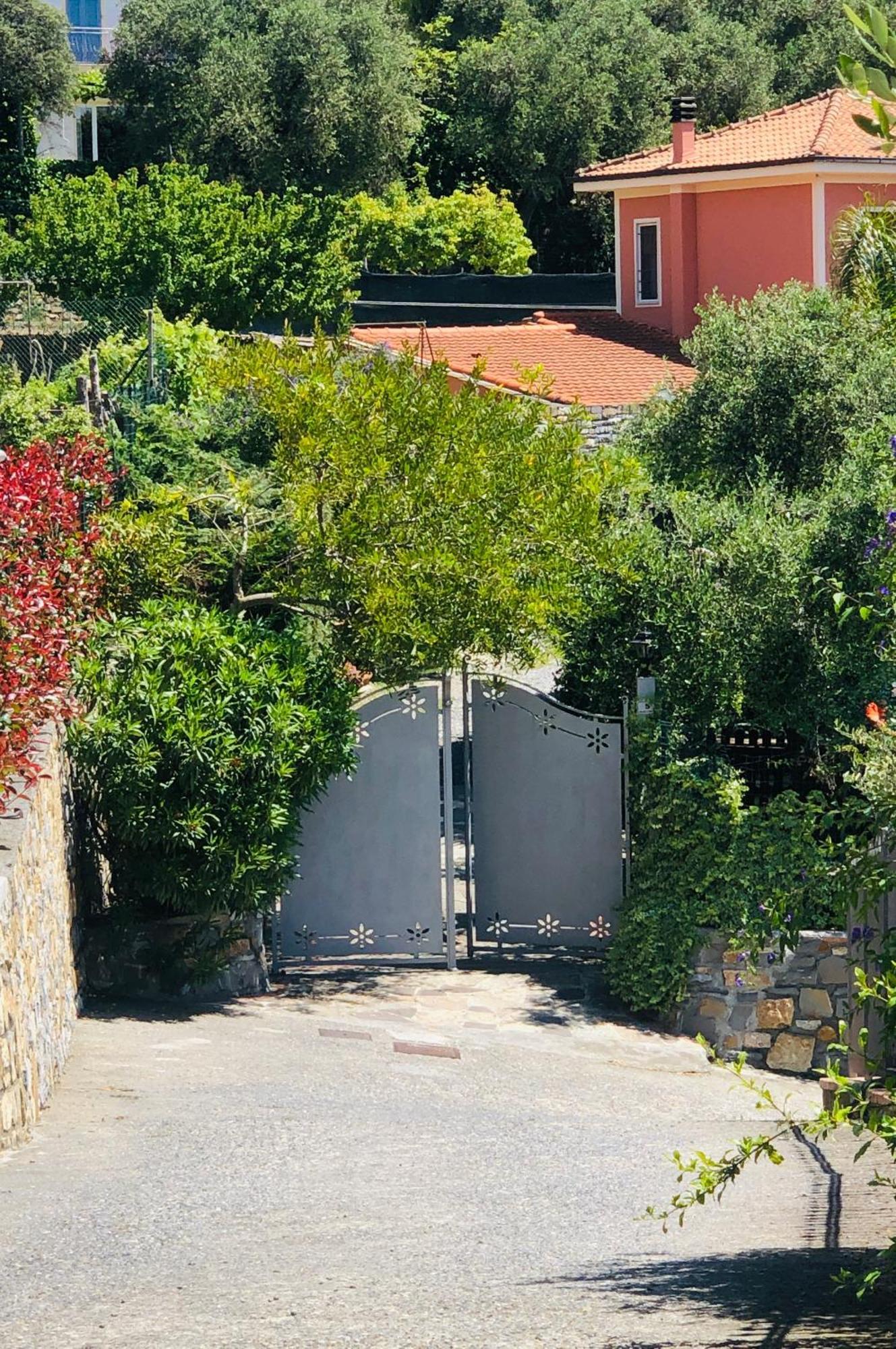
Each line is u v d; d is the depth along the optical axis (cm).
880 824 870
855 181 4241
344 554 1798
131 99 6475
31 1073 1114
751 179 4291
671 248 4459
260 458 2183
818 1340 564
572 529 1822
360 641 1844
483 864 1997
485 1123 1205
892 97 577
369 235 6294
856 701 1872
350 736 1741
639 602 1998
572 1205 896
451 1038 1606
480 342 4188
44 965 1241
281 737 1631
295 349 1852
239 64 6281
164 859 1623
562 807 1966
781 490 2456
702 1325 594
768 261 4306
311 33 6366
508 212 6488
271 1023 1606
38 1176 928
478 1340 574
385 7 7206
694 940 1727
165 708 1585
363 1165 1002
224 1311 631
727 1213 897
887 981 742
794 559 1895
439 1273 708
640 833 1908
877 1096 989
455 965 1928
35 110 6309
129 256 4834
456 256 6462
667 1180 999
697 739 1959
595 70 6900
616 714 2042
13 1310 639
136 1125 1104
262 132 6244
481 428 1830
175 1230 796
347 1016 1675
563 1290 667
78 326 3262
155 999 1680
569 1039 1655
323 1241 778
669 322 4497
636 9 7106
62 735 1516
